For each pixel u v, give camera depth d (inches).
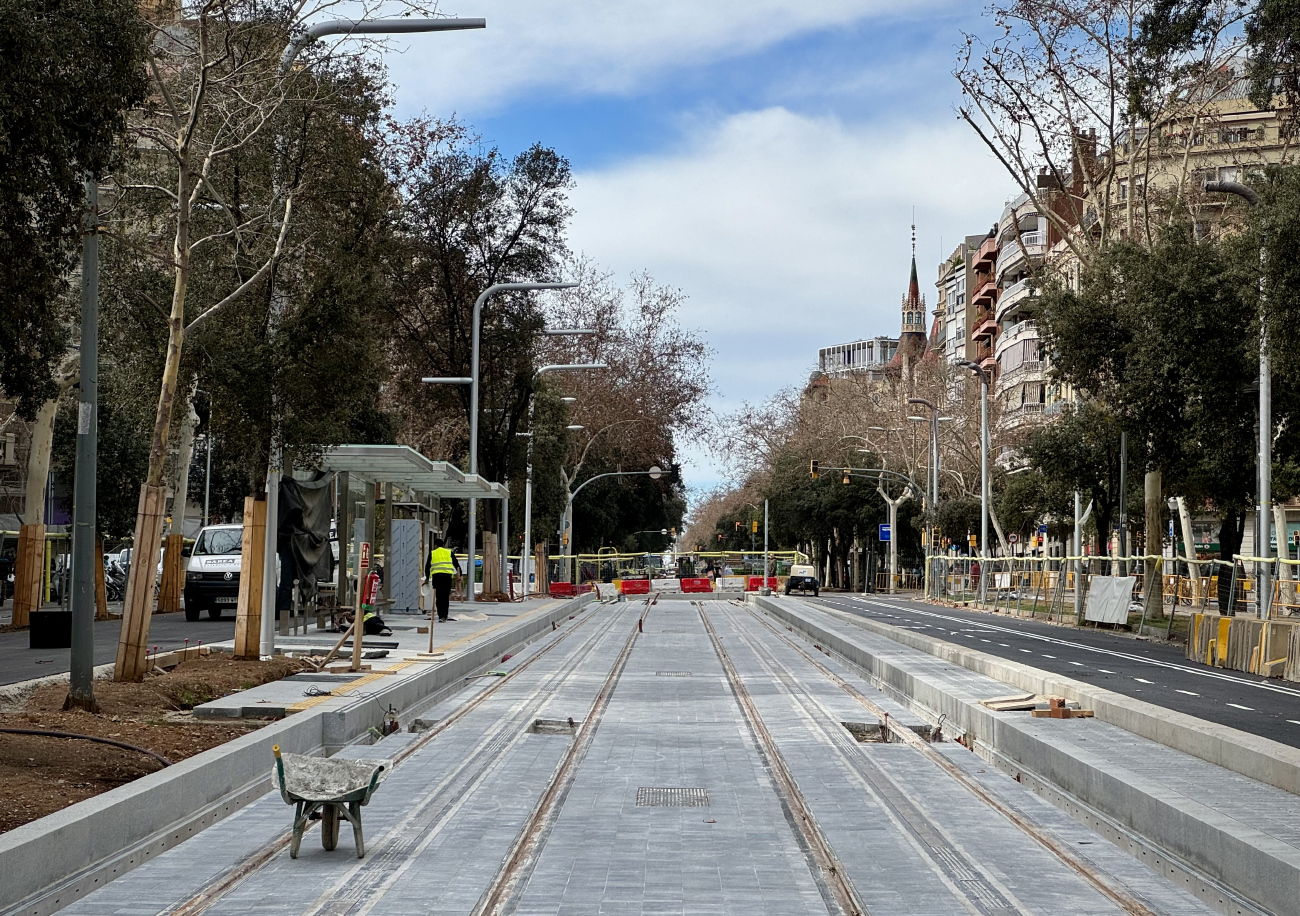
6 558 1877.5
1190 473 1587.1
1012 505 2513.5
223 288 808.9
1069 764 436.1
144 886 319.6
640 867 340.5
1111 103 1421.0
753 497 3769.7
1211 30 951.0
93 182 543.8
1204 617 1021.8
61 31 473.7
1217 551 2481.5
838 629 1291.8
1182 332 1305.4
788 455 3395.7
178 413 1347.2
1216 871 311.6
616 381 2444.6
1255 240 951.6
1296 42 831.7
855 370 3548.2
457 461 2066.9
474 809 418.3
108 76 499.8
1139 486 1798.7
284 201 803.4
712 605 2463.1
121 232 809.5
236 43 725.9
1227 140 1476.4
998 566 2224.4
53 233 511.5
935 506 2773.1
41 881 294.7
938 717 682.8
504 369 1861.5
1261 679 866.8
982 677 765.3
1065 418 1763.0
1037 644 1228.5
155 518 625.6
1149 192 1624.0
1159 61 991.0
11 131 467.2
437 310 1836.9
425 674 722.8
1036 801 443.2
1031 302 1557.6
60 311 885.2
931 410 2910.9
